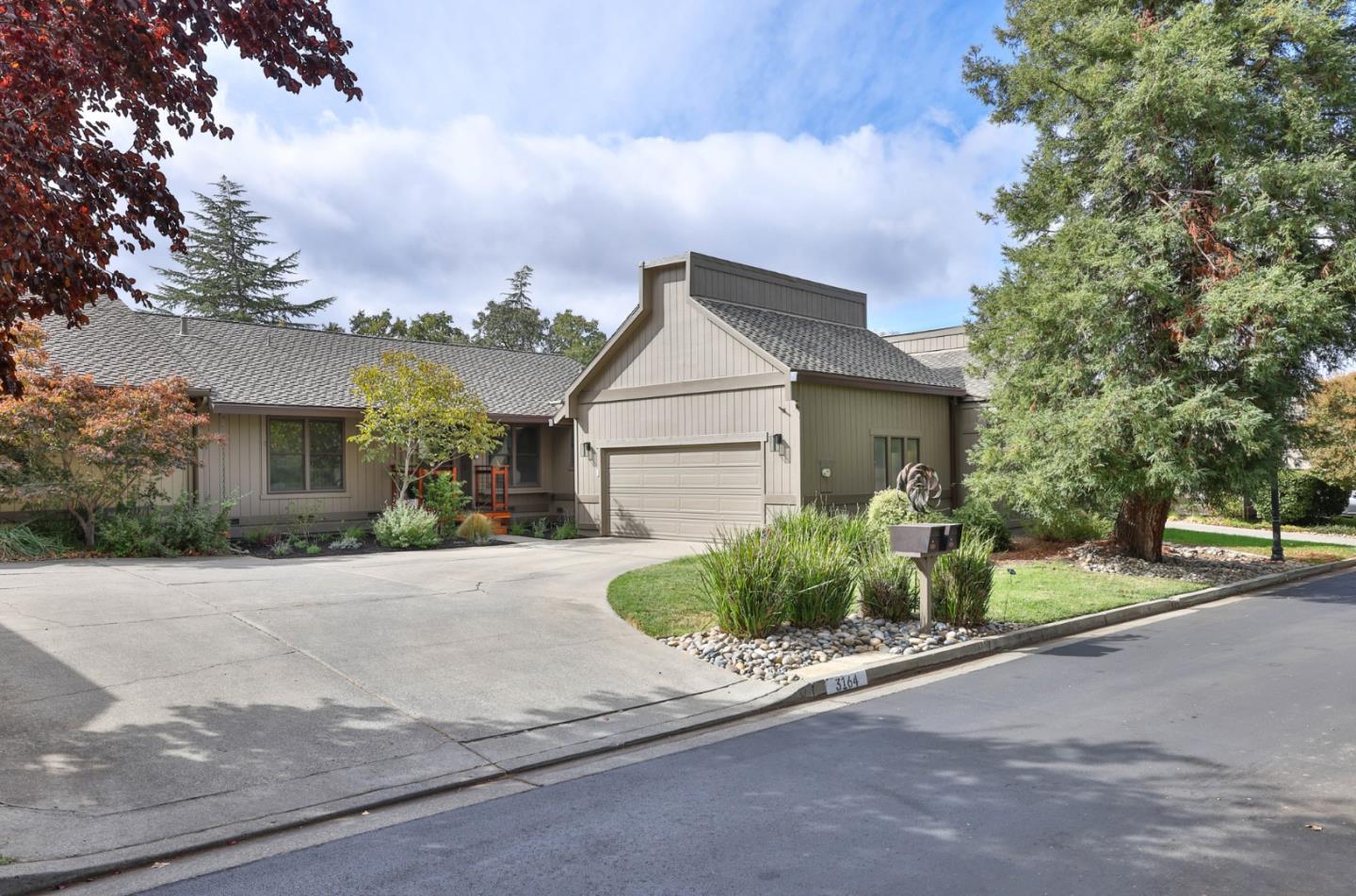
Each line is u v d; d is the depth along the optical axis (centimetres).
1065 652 853
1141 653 842
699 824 424
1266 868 366
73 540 1380
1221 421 1205
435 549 1602
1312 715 610
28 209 465
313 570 1186
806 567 870
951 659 816
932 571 927
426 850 396
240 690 621
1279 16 1218
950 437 2012
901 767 508
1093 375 1386
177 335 1906
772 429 1590
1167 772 493
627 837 408
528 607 943
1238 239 1249
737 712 636
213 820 425
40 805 432
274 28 539
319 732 555
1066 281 1328
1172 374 1287
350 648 741
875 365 1814
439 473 1905
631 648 800
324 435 1830
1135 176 1340
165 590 946
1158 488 1369
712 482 1702
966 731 582
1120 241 1325
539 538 1861
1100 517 1605
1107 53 1333
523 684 679
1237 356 1248
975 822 421
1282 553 1548
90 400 1338
